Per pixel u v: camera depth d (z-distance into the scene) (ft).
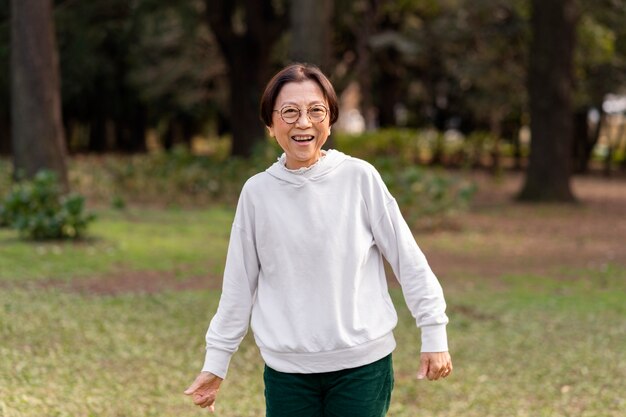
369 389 8.50
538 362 20.56
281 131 8.59
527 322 24.97
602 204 63.05
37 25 46.62
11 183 47.78
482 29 88.33
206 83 114.93
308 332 8.44
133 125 126.52
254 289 8.94
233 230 8.81
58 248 35.63
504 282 31.91
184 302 26.61
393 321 8.73
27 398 15.85
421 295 8.61
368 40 92.02
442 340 8.56
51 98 47.24
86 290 28.32
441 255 38.24
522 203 61.52
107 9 75.41
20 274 30.30
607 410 16.84
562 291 30.27
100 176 58.80
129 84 112.16
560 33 60.49
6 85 87.92
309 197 8.52
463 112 116.78
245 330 8.97
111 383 17.83
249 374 19.31
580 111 98.78
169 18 82.12
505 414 16.62
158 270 32.63
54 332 21.86
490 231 46.42
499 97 93.40
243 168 56.95
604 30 83.15
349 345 8.42
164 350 20.93
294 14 45.44
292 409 8.59
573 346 22.15
